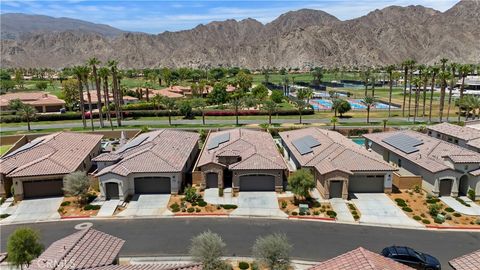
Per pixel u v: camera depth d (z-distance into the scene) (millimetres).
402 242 34375
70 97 108188
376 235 35594
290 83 189000
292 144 55750
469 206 41531
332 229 36781
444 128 60375
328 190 43031
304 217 39125
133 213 40469
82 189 42000
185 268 25234
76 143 55406
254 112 94812
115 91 80875
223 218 39219
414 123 83062
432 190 43938
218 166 45812
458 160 43188
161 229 37062
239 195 44625
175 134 58875
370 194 44625
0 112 99500
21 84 180125
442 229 36750
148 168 44562
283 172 45938
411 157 48281
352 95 142750
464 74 88000
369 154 48688
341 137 57000
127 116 94062
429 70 100750
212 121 88312
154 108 101000
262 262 27609
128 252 33031
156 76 198000
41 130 78625
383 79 189750
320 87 168125
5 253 30656
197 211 40562
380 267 21516
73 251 25422
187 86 160375
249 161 45719
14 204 43156
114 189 43781
